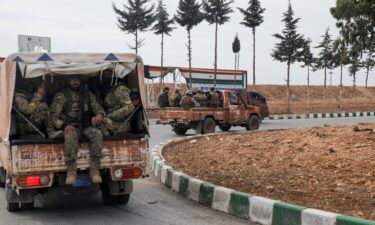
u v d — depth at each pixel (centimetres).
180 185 896
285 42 4394
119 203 823
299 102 6519
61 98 741
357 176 843
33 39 1903
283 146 1190
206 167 1029
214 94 2175
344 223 575
